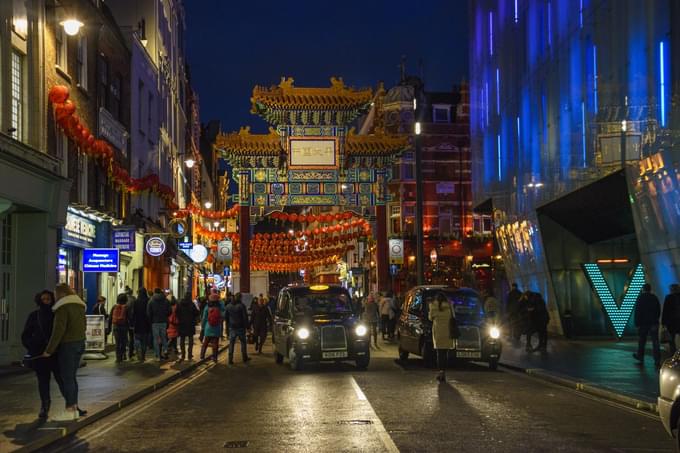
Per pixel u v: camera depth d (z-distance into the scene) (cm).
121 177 2836
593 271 2827
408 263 6538
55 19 2252
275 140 4119
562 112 2747
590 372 1719
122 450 959
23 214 2080
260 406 1324
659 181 1997
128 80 3188
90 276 2717
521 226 3309
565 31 2714
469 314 2031
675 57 1888
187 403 1383
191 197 5722
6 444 948
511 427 1073
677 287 1750
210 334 2311
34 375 1833
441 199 6762
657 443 956
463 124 6862
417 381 1683
